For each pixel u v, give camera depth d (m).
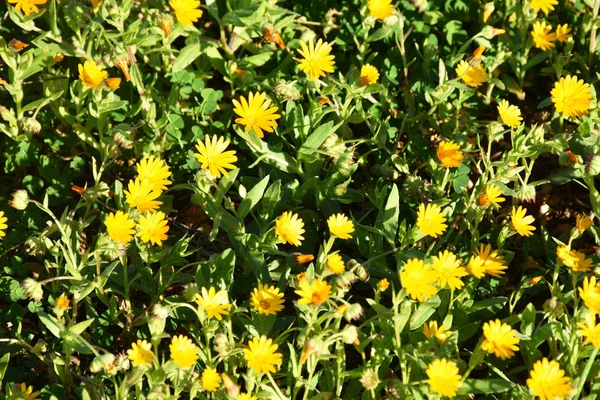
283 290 0.84
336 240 0.91
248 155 0.95
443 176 0.90
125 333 0.85
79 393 0.81
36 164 0.94
